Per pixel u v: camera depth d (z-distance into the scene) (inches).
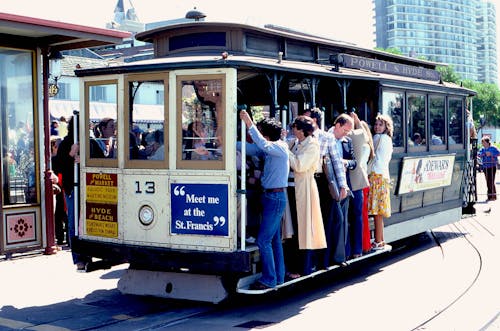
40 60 410.3
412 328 252.8
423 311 278.8
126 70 287.7
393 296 308.5
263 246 270.4
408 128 420.8
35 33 391.9
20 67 402.0
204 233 272.8
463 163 517.0
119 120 295.6
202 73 272.2
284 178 270.7
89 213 309.4
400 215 417.7
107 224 302.4
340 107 378.0
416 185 434.6
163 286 289.3
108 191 301.3
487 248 438.0
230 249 266.8
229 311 285.1
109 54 933.2
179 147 278.2
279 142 272.4
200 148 273.9
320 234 286.4
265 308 289.3
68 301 307.3
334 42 382.0
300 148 284.8
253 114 360.2
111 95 301.6
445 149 481.1
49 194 412.5
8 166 393.4
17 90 399.5
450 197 498.9
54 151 434.6
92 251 305.6
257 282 274.8
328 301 300.8
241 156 271.4
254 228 290.7
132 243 293.0
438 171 468.8
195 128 275.0
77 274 366.6
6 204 393.1
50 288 333.4
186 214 277.0
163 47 336.5
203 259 270.2
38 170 409.1
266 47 331.9
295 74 300.8
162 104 283.3
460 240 477.1
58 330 257.4
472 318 266.4
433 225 469.1
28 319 274.5
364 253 350.6
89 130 308.2
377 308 285.7
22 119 402.0
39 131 408.8
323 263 311.1
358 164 336.2
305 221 285.0
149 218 287.0
